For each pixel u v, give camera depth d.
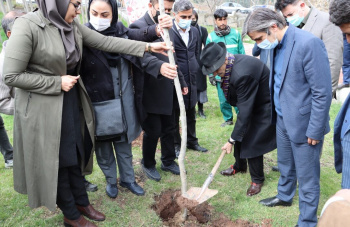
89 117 2.47
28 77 1.99
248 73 2.61
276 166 3.62
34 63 2.06
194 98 3.72
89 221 2.62
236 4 23.53
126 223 2.72
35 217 2.77
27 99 2.10
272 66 2.48
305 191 2.49
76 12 2.11
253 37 2.29
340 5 1.68
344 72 3.21
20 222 2.71
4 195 3.08
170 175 3.49
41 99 2.10
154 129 3.14
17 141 2.22
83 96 2.40
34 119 2.12
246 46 11.71
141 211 2.87
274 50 2.43
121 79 2.68
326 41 2.90
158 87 2.96
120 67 2.66
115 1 2.51
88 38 2.39
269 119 2.85
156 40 2.90
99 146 2.81
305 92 2.26
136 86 2.81
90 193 3.12
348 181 1.95
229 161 3.79
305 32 2.19
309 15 3.02
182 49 3.51
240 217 2.78
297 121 2.33
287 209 2.88
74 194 2.57
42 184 2.25
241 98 2.71
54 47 2.03
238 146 3.25
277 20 2.20
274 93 2.56
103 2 2.39
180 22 3.31
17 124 2.18
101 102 2.58
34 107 2.10
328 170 3.60
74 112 2.30
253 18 2.23
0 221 2.72
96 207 2.91
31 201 2.28
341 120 2.14
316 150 2.40
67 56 2.11
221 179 3.39
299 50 2.16
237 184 3.29
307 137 2.35
